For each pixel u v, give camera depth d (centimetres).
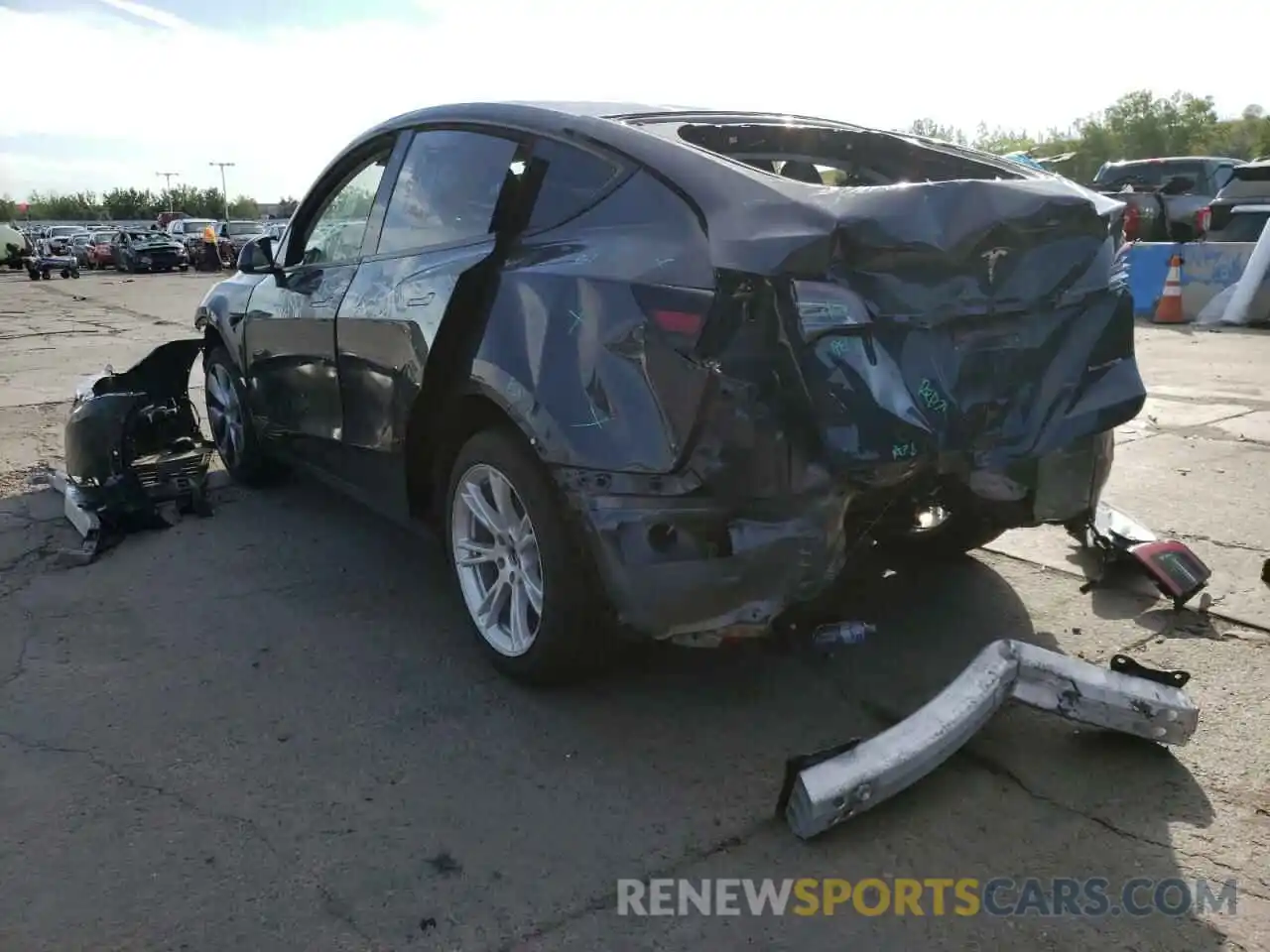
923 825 254
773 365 243
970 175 355
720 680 325
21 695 320
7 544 455
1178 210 1591
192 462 523
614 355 262
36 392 843
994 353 280
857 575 294
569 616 292
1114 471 536
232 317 488
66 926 221
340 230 411
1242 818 254
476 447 312
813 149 355
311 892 232
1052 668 280
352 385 378
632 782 272
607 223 282
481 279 308
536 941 217
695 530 256
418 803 264
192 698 318
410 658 343
